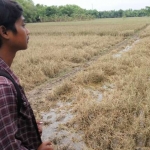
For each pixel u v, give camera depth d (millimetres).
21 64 7941
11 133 913
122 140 3197
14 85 1004
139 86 5258
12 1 1101
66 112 4496
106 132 3404
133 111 3975
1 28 1044
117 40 14836
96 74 6355
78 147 3307
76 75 6965
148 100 4375
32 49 11727
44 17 62969
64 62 8609
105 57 9039
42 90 5945
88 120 3828
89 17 68250
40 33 23328
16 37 1092
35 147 1261
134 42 14484
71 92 5473
